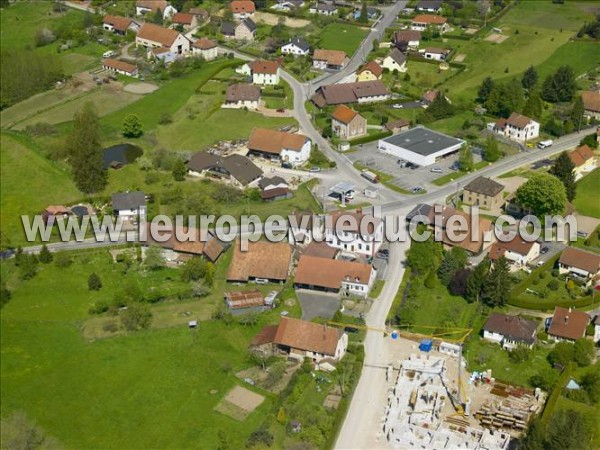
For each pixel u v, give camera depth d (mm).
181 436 132375
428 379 142250
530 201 189875
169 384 144250
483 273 164000
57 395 143125
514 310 161750
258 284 171250
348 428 132125
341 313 159000
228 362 148750
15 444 131375
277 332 149625
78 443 132250
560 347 145625
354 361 147625
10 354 154000
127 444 131500
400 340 153250
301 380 141375
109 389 143875
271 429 131875
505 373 145000
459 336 153000
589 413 132375
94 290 172625
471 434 130375
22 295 171750
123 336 157125
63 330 160500
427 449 127688
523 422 131500
